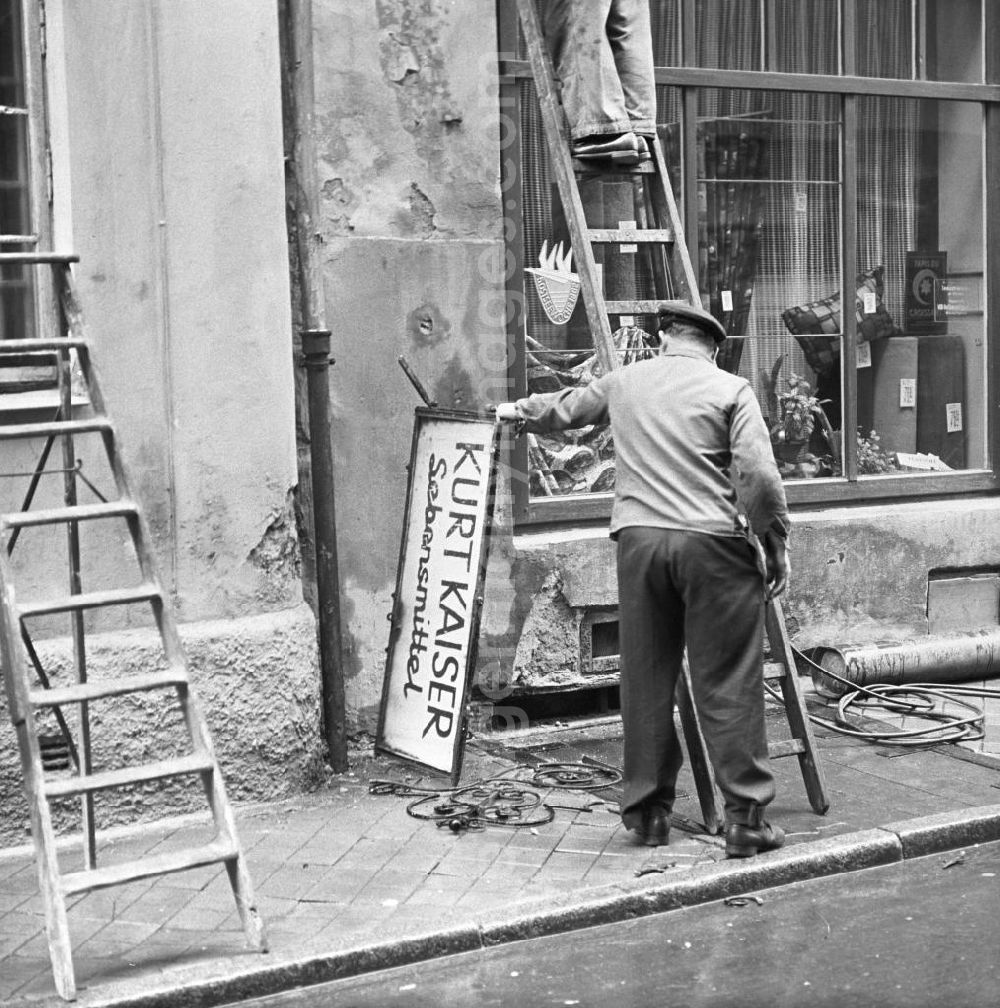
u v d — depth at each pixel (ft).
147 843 20.31
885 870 19.52
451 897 18.06
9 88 20.94
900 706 26.58
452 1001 15.66
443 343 24.77
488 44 24.93
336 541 23.61
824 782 21.94
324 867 19.16
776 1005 15.21
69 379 17.54
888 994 15.35
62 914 15.23
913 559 29.40
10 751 20.04
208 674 21.27
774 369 28.99
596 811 21.35
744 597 19.04
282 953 16.34
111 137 20.77
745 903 18.38
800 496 29.04
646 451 19.36
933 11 30.19
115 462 16.94
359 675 24.23
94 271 20.77
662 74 27.27
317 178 23.53
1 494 20.36
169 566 21.34
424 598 22.97
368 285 24.07
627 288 26.16
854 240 29.55
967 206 30.83
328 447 23.13
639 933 17.49
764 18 28.43
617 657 26.66
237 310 21.58
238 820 21.06
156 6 20.92
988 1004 14.98
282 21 23.49
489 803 21.62
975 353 31.01
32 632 20.40
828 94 29.14
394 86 24.18
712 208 28.17
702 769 20.16
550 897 17.90
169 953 16.53
